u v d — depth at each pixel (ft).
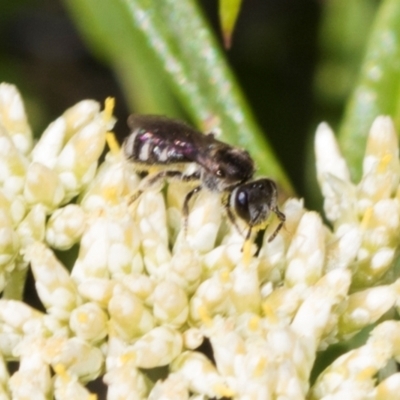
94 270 0.26
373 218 0.27
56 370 0.25
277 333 0.25
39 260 0.26
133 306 0.26
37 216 0.26
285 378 0.25
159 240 0.26
